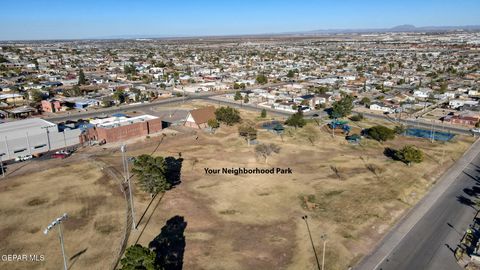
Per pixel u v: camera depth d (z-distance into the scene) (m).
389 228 55.78
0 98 154.38
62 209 61.53
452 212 61.16
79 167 81.75
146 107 153.12
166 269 45.56
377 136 101.44
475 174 78.69
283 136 106.81
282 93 175.62
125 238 52.50
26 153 90.69
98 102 154.75
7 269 45.62
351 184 71.62
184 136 108.50
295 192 68.06
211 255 48.69
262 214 59.88
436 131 114.44
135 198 65.50
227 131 113.56
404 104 151.62
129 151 94.00
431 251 50.00
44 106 144.62
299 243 51.50
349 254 49.00
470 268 46.28
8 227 55.72
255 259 47.97
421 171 79.25
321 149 94.94
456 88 186.88
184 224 56.66
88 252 49.38
